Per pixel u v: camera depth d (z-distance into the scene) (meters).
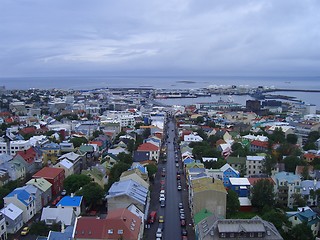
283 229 110.50
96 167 169.12
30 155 189.75
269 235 90.50
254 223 91.81
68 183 146.12
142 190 130.38
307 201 138.62
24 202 124.25
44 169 159.75
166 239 110.69
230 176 157.50
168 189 159.00
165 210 134.50
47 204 142.50
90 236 94.38
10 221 114.25
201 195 119.06
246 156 189.12
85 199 129.12
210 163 178.25
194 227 115.31
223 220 92.38
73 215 116.62
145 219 121.50
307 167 165.12
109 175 165.25
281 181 137.88
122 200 118.56
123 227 95.62
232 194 128.38
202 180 130.00
